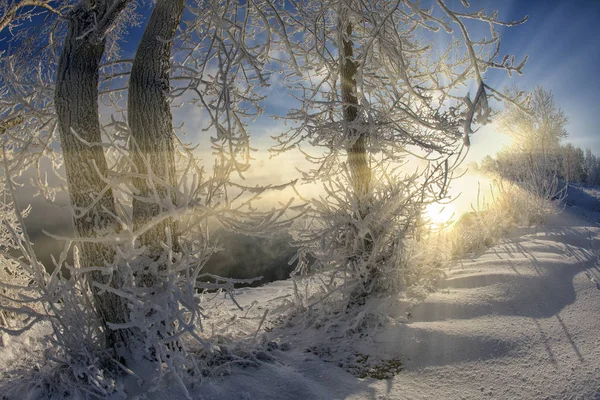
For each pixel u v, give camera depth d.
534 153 13.77
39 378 3.46
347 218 5.46
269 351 4.30
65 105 3.67
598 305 4.25
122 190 3.34
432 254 6.07
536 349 3.63
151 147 3.89
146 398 3.16
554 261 5.49
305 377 3.66
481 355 3.66
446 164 2.69
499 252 6.57
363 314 4.61
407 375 3.60
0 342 4.77
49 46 5.92
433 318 4.46
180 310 3.28
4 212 6.00
